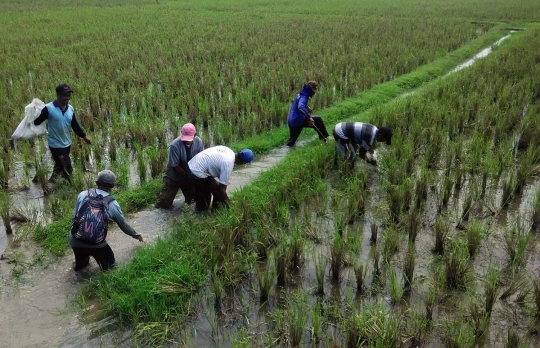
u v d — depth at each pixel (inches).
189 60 670.5
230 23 1122.0
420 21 1159.0
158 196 269.9
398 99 504.1
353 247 219.5
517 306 184.2
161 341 167.0
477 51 816.3
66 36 900.0
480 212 257.4
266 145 362.3
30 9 1483.8
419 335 163.5
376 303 182.7
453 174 288.0
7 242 229.0
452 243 218.7
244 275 203.6
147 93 481.1
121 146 362.0
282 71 576.1
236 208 241.4
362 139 298.8
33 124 297.4
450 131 370.9
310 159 317.4
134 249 224.8
